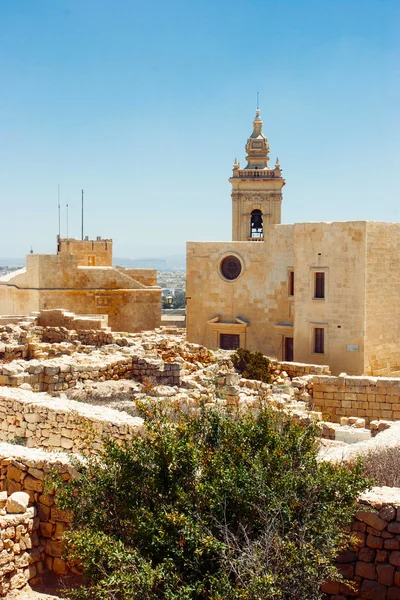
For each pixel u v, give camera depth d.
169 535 11.65
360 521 12.30
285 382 31.22
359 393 27.91
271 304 51.88
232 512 11.96
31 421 22.05
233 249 53.53
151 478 12.62
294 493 11.84
